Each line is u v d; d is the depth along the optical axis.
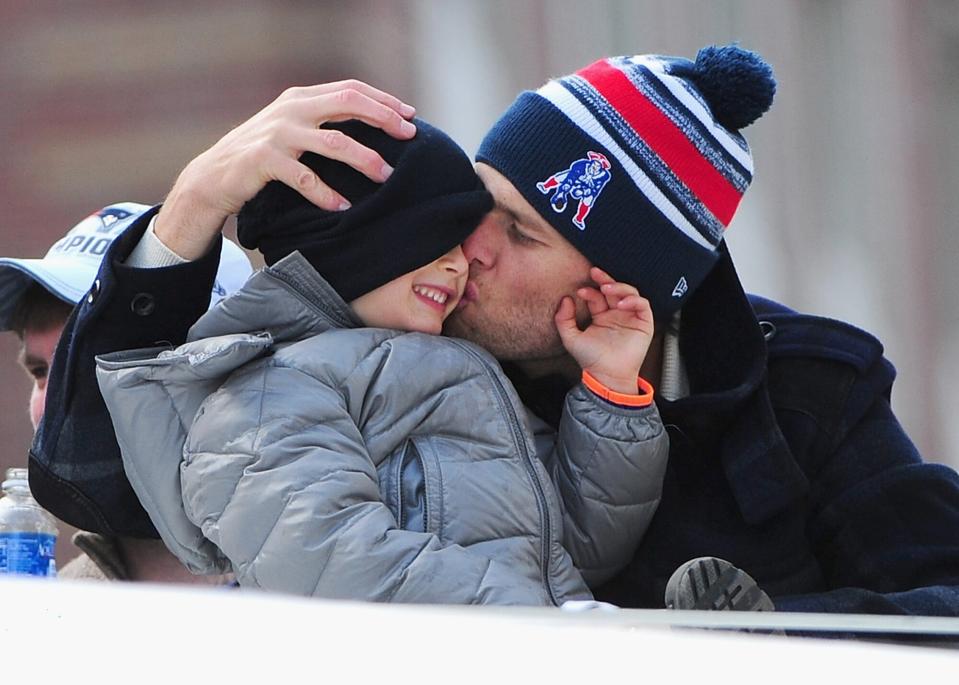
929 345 39.44
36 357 12.91
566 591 10.02
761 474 10.77
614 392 10.50
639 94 10.93
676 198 10.88
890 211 39.78
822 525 11.16
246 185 10.02
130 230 10.22
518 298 10.75
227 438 9.46
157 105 37.44
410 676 5.01
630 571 10.92
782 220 39.16
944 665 5.34
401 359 9.97
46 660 5.11
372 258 10.05
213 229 10.19
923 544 10.94
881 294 39.41
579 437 10.47
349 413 9.73
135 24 37.59
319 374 9.70
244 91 37.09
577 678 5.05
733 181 11.20
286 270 9.95
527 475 10.06
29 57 37.66
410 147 10.17
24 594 5.78
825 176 39.72
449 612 5.59
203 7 37.31
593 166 10.72
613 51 38.31
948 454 39.03
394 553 9.09
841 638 6.67
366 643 5.19
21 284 12.88
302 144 9.97
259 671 5.01
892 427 11.41
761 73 11.43
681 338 11.48
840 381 11.35
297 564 9.10
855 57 39.84
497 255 10.72
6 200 37.50
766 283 38.66
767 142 39.59
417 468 9.81
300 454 9.35
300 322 10.07
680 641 5.37
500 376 10.38
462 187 10.38
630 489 10.45
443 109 37.38
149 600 5.62
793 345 11.43
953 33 40.53
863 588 10.89
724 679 5.12
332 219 10.02
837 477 11.18
